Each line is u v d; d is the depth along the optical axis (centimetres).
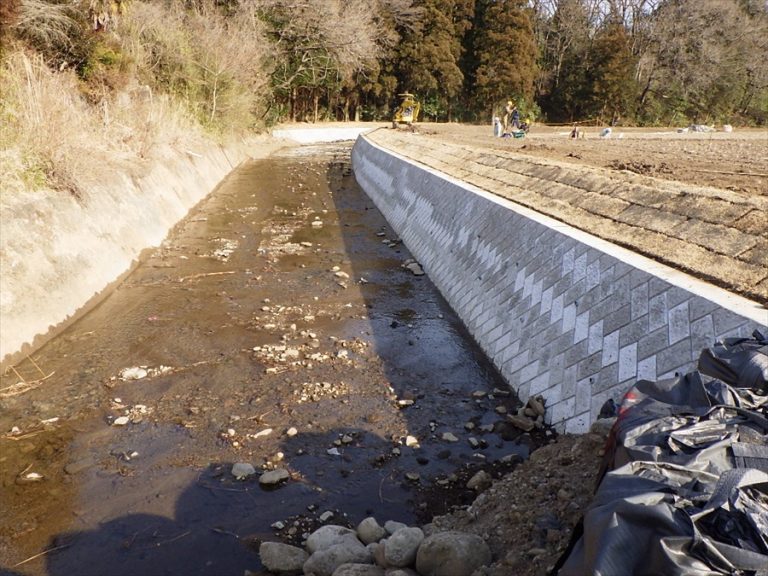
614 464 248
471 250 920
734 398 250
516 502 400
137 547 411
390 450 529
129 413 581
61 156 927
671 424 239
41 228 806
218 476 489
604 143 2320
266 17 3206
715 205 580
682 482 207
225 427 561
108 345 734
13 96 958
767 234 486
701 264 496
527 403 582
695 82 5300
